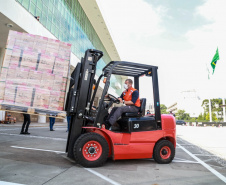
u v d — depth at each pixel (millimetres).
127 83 4277
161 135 4113
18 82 3316
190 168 3812
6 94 3225
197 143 8258
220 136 11953
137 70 4602
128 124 3895
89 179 2824
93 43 26922
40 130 10422
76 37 19812
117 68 4449
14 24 9625
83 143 3438
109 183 2705
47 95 3449
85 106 3775
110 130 3789
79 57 20750
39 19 12102
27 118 7797
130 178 2990
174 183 2854
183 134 13367
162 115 4449
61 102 3535
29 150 4664
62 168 3309
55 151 4754
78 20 20500
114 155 3695
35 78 3426
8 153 4176
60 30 15688
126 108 4035
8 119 13883
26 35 3494
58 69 3584
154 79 4297
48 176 2855
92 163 3451
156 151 4020
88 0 20453
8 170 3023
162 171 3484
